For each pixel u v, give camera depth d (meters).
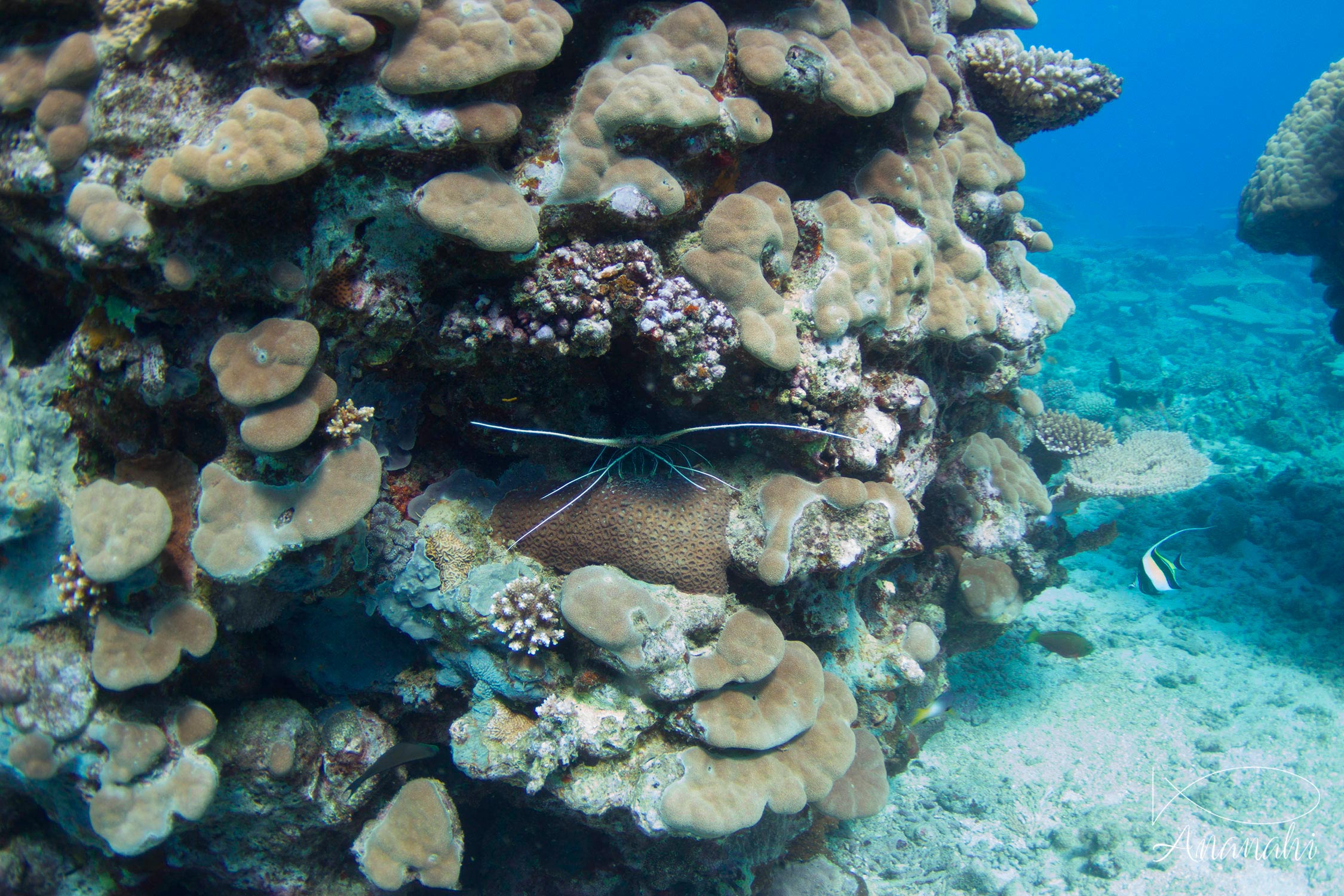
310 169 2.61
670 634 3.39
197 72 2.50
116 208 2.36
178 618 2.92
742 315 3.24
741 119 3.23
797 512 3.55
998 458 5.49
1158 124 120.19
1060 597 8.33
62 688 2.86
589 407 3.83
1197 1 107.31
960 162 4.34
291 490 2.91
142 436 2.98
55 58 2.33
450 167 2.76
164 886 3.79
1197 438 11.92
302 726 3.49
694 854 4.18
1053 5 114.50
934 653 4.83
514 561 3.65
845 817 4.36
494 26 2.56
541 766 3.33
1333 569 8.09
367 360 3.09
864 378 3.90
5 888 3.45
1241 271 24.45
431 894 4.21
